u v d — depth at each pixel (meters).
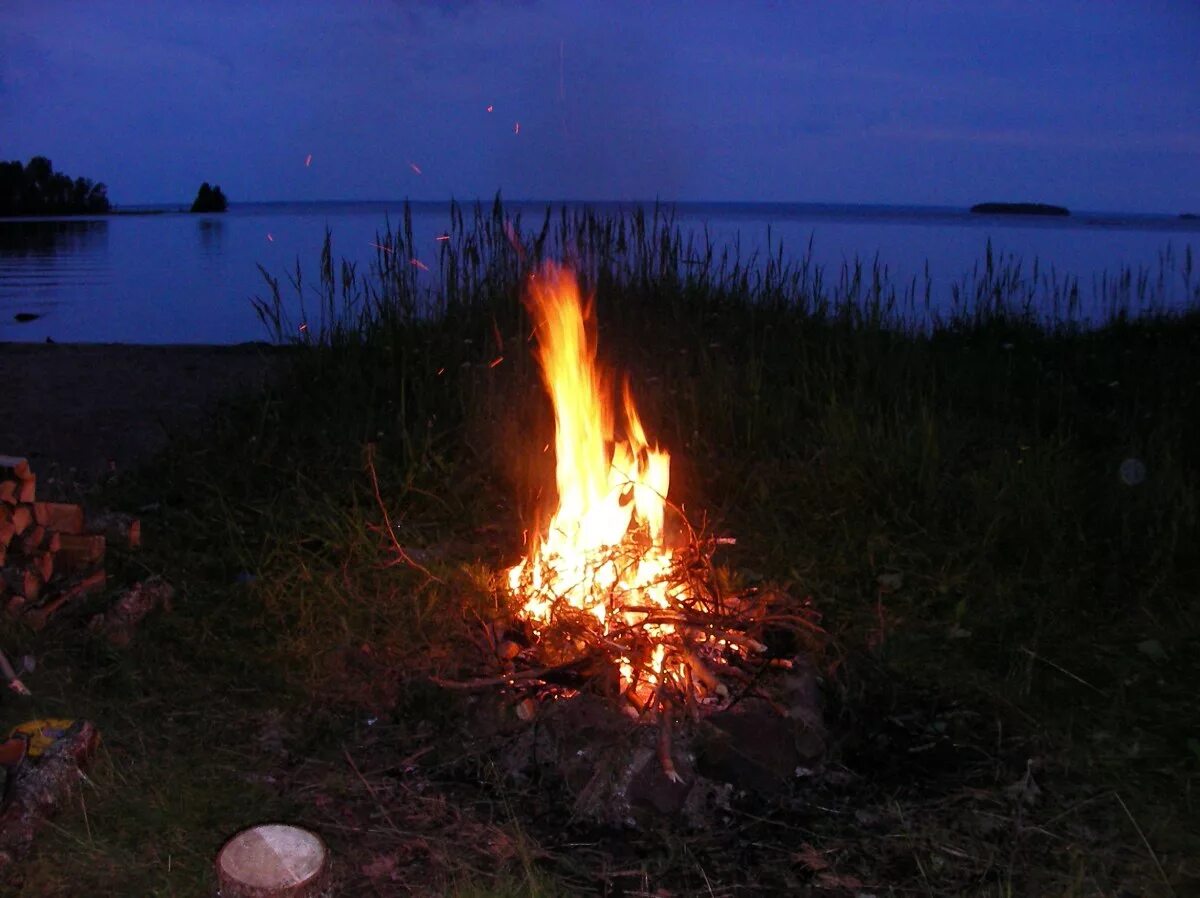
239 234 29.27
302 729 3.33
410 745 3.27
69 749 2.94
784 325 8.07
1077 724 3.43
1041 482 5.13
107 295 14.80
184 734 3.26
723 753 3.03
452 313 7.83
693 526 4.95
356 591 4.19
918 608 4.23
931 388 6.79
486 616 3.94
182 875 2.60
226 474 5.42
